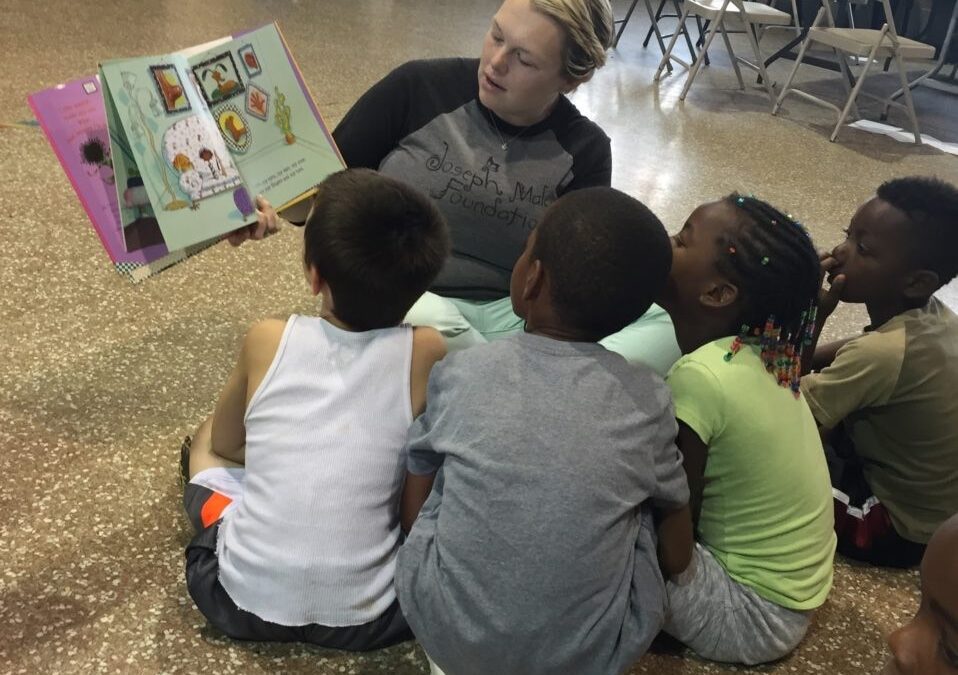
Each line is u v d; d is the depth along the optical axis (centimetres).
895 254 157
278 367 124
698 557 137
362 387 124
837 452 178
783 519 133
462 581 109
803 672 142
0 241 220
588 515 108
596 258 113
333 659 131
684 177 366
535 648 108
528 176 173
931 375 155
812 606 137
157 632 130
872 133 485
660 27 691
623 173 358
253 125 144
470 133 172
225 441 141
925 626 103
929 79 639
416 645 136
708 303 134
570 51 158
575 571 107
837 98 548
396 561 122
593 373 114
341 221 120
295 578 121
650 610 113
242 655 129
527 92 163
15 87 316
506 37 158
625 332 176
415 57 472
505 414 112
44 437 161
